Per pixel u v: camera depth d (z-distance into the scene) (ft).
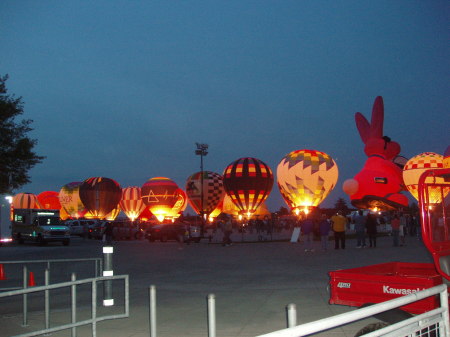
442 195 16.16
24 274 27.99
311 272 48.24
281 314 28.09
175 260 66.95
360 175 156.35
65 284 20.21
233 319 26.99
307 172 168.76
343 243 80.64
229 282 42.50
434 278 15.40
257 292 36.24
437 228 15.71
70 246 113.91
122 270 54.49
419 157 134.00
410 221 121.80
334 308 29.17
